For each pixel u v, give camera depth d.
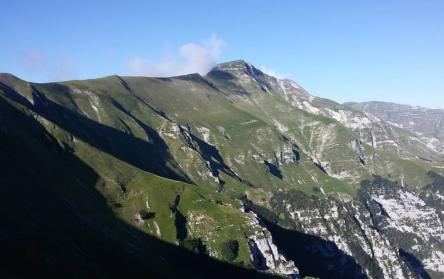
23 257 151.12
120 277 189.25
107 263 193.25
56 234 180.38
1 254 146.00
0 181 196.75
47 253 160.88
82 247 190.62
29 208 190.00
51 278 150.38
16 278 138.50
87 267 171.00
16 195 194.38
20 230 163.50
